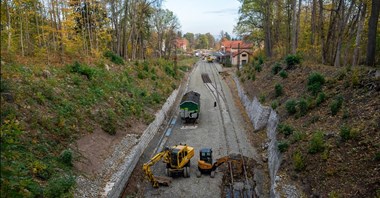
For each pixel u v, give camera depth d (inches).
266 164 748.0
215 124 1099.9
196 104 1089.4
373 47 787.4
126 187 637.3
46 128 593.3
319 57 1254.9
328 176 490.3
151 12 1943.9
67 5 1142.3
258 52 2496.3
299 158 552.7
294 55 1211.9
